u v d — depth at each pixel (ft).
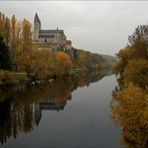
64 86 271.90
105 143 90.89
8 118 130.82
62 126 115.85
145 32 158.30
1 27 264.93
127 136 84.33
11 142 95.96
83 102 175.42
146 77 129.29
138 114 78.23
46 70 300.81
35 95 199.00
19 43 272.31
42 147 90.48
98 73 573.33
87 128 110.93
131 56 171.32
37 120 127.03
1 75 221.25
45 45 572.10
